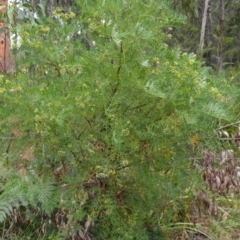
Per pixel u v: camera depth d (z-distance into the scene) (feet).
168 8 8.23
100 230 9.14
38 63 9.01
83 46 8.89
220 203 11.94
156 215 9.23
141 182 8.54
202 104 7.45
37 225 9.49
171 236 10.23
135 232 8.86
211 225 10.60
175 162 8.43
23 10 11.68
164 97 7.11
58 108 7.69
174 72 7.59
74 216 8.32
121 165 8.48
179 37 20.70
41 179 8.54
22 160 8.90
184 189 9.07
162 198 8.89
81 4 7.95
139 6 7.82
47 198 8.19
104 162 8.18
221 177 8.23
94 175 8.61
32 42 8.57
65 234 8.36
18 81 8.35
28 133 8.64
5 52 10.75
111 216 8.66
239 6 25.39
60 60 8.67
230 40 21.22
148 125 7.97
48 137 8.34
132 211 8.86
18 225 9.47
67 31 8.95
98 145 8.32
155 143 7.98
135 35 7.30
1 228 9.49
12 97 8.04
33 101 7.89
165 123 7.72
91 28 8.02
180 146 8.36
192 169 8.73
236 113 11.03
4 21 10.85
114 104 7.69
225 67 24.73
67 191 8.45
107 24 7.39
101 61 7.56
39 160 8.73
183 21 8.23
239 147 8.57
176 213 10.08
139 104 7.86
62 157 8.63
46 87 8.21
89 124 8.04
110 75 7.54
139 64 7.60
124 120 7.81
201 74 8.07
